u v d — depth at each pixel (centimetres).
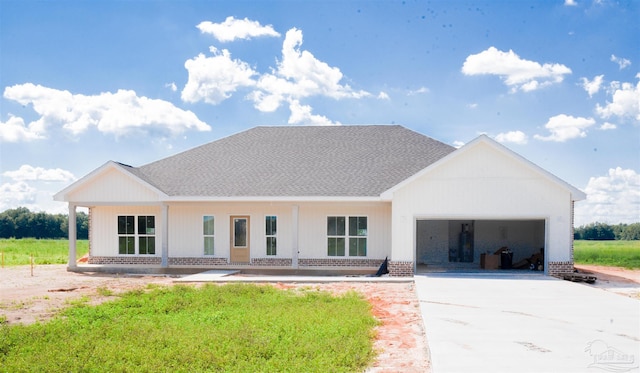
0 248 4756
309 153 2650
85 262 2909
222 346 996
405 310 1407
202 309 1391
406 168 2447
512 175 2117
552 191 2105
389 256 2353
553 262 2095
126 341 1042
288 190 2319
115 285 1983
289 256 2417
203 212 2459
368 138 2759
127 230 2517
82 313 1345
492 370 822
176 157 2720
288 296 1614
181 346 991
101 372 857
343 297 1559
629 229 9588
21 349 995
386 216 2361
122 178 2370
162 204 2372
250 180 2427
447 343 980
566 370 823
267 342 1010
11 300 1625
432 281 1908
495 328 1106
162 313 1355
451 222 2716
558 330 1089
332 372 848
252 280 2023
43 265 2933
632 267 2962
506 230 2678
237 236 2452
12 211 9638
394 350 1003
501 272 2206
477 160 2128
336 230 2394
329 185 2336
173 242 2462
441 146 2648
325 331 1104
